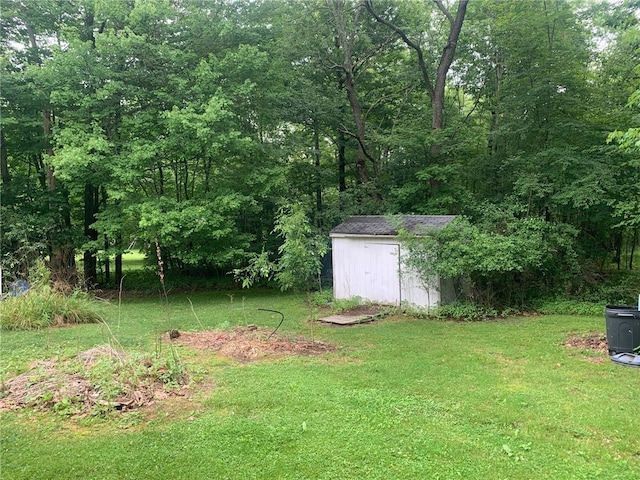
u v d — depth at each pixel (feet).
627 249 68.74
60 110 52.54
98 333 30.45
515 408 16.66
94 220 62.59
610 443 13.93
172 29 51.08
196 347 25.86
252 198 50.98
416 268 37.96
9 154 57.67
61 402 16.38
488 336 29.25
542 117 48.70
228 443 13.83
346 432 14.55
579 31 51.24
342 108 64.64
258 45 53.57
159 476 12.03
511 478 11.86
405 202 57.26
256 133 56.29
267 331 31.42
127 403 16.67
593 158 45.85
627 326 23.54
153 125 49.32
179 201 52.49
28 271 38.91
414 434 14.40
